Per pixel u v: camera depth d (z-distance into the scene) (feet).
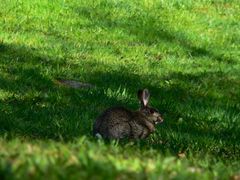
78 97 57.06
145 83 68.74
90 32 89.10
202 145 44.65
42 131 43.39
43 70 66.18
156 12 101.50
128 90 63.82
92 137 38.68
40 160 21.43
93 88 61.31
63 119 47.52
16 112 49.47
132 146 34.47
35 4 94.12
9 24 85.87
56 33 86.22
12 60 68.08
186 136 46.34
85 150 24.26
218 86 74.59
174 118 56.18
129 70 73.82
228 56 91.35
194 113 58.65
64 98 56.08
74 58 74.74
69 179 20.02
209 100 67.72
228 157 41.16
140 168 22.65
